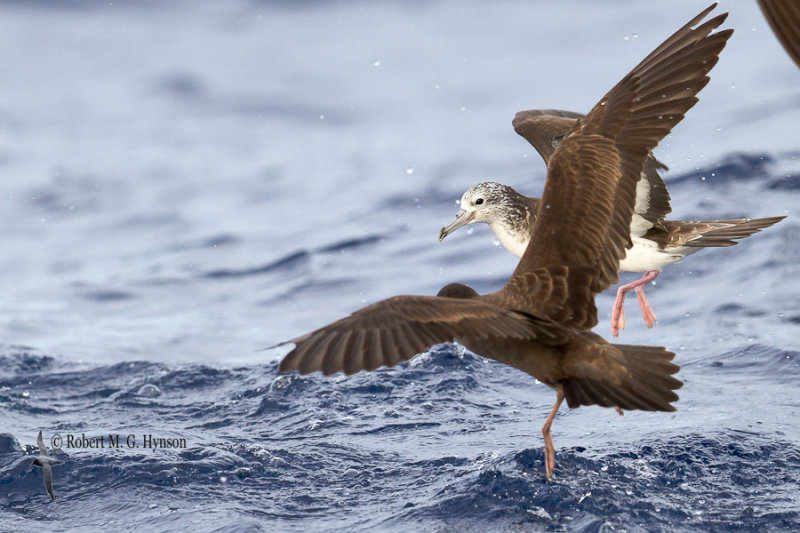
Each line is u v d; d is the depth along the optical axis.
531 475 8.88
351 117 26.88
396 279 17.41
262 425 10.84
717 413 10.45
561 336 6.55
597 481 8.80
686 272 15.59
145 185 23.73
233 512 8.62
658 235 12.14
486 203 13.05
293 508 8.76
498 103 26.12
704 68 7.07
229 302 17.20
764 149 19.44
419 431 10.45
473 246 18.39
